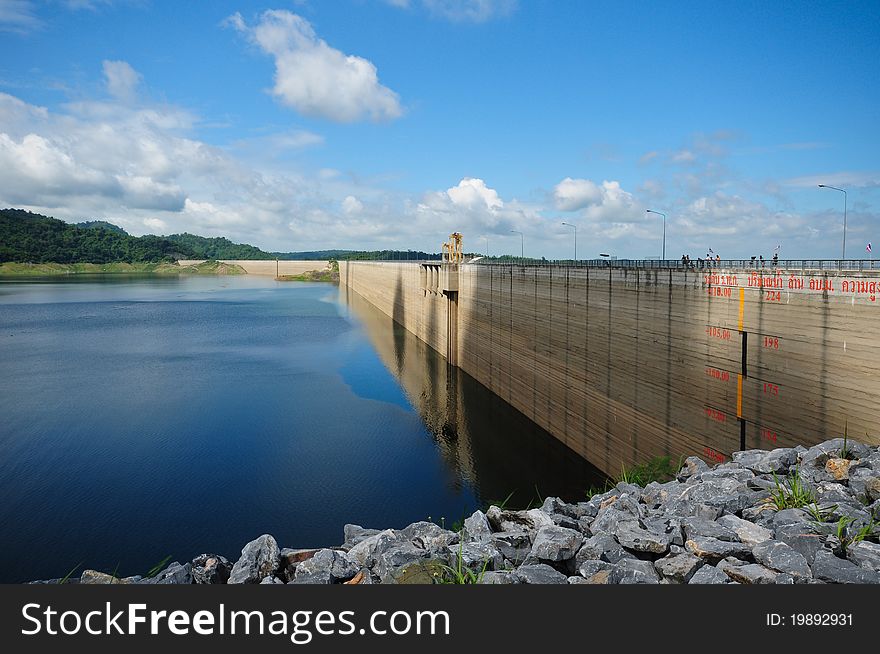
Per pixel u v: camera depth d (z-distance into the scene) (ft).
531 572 38.60
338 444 183.52
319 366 299.38
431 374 289.12
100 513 134.00
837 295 90.22
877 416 84.33
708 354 118.93
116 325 450.71
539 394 202.69
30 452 170.81
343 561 42.34
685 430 126.41
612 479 155.12
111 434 186.80
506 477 161.68
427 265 365.20
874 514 42.96
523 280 214.28
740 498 48.11
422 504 143.64
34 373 274.36
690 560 37.91
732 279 111.75
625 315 147.74
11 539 122.72
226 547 120.26
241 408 219.00
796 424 98.12
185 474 156.66
